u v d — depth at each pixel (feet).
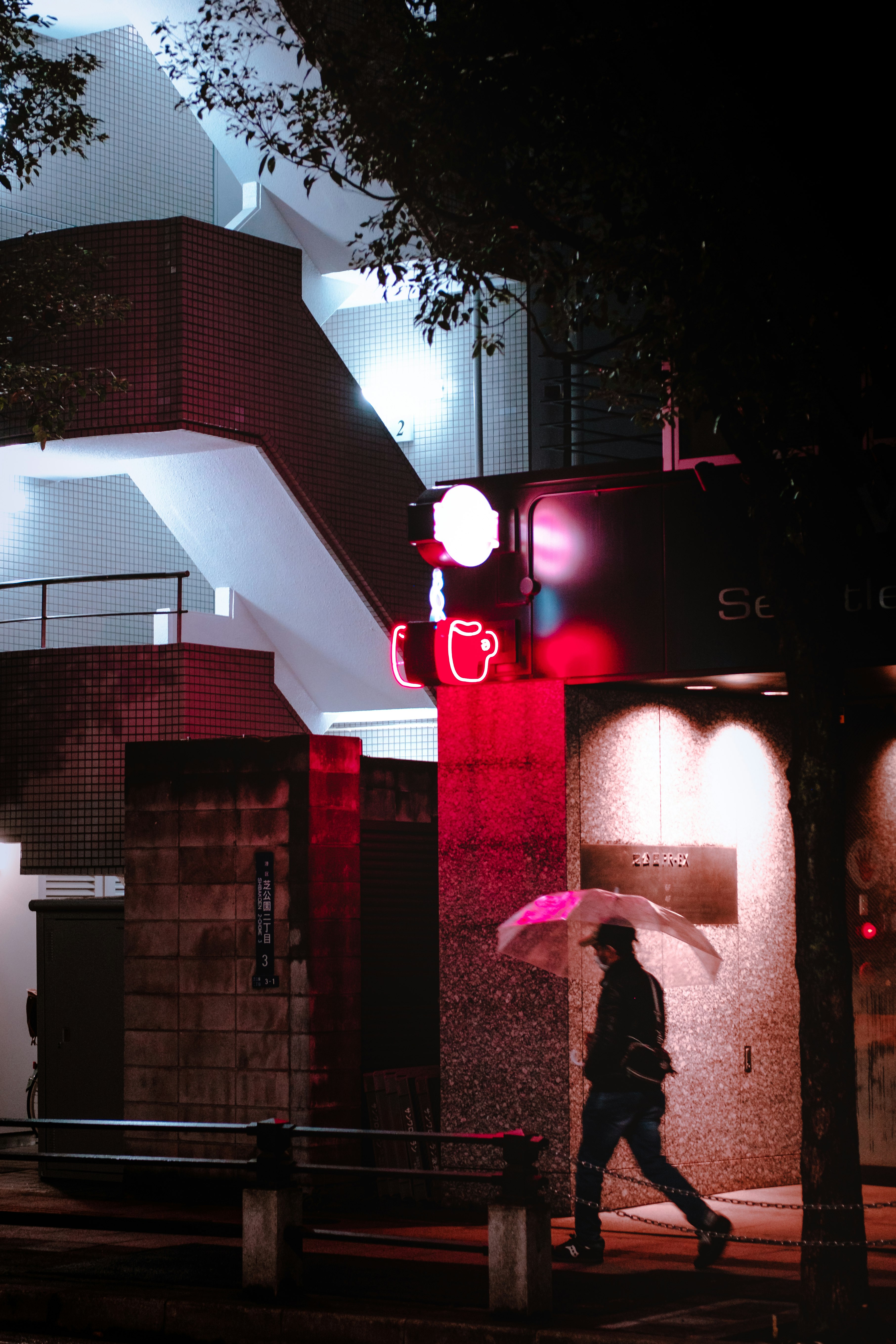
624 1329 25.23
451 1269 30.73
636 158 28.60
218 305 51.29
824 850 26.04
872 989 40.29
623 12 28.25
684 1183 30.50
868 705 40.01
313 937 38.55
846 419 27.66
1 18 42.80
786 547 26.86
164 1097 40.24
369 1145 39.37
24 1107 53.57
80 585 63.52
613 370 32.42
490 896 37.47
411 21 30.40
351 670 60.64
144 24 57.16
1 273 46.55
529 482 37.96
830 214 28.99
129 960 41.19
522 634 37.65
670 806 39.17
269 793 39.58
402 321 65.62
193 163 68.95
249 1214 28.27
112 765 49.47
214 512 57.11
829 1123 25.53
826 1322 24.79
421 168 31.30
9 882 53.83
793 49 29.55
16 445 52.31
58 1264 31.42
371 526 56.29
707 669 35.50
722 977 39.42
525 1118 36.58
